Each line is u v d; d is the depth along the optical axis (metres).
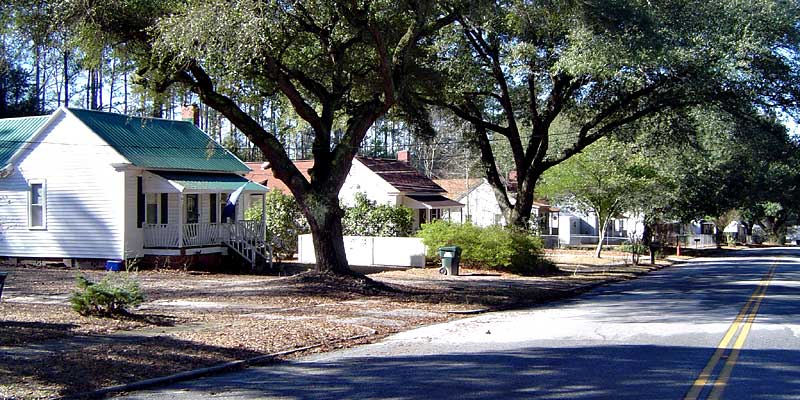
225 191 30.41
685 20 24.56
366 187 45.41
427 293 21.41
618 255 47.97
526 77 30.52
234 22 15.62
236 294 19.67
